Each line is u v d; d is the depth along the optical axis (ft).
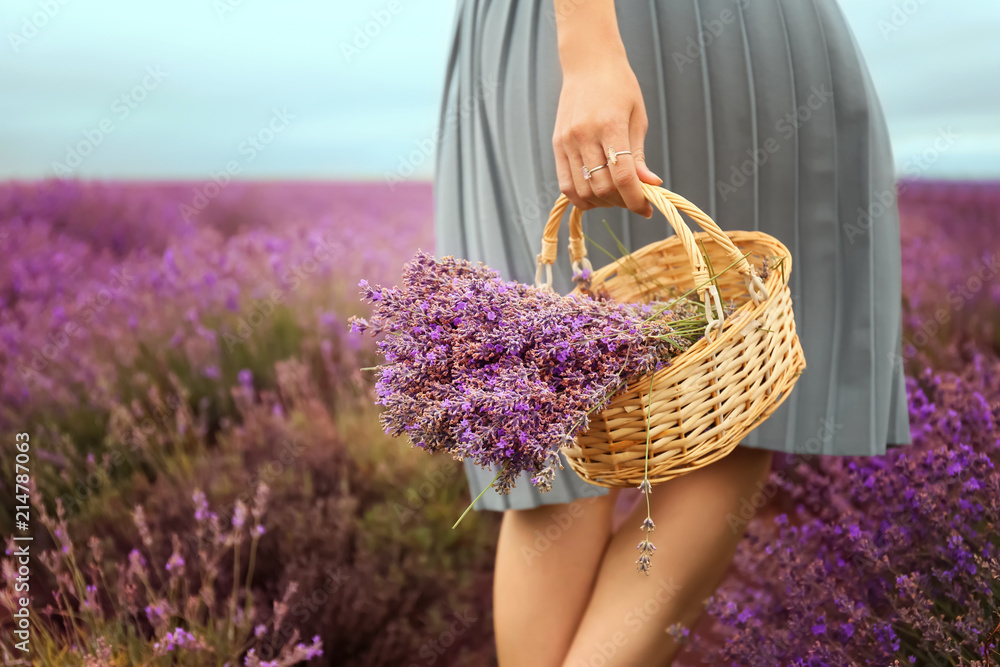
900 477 5.19
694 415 3.31
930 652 4.30
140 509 5.66
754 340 3.41
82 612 5.55
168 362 9.04
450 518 6.68
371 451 7.33
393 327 3.47
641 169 3.63
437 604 6.08
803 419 4.93
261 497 5.69
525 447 2.93
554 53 4.50
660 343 3.36
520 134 4.74
